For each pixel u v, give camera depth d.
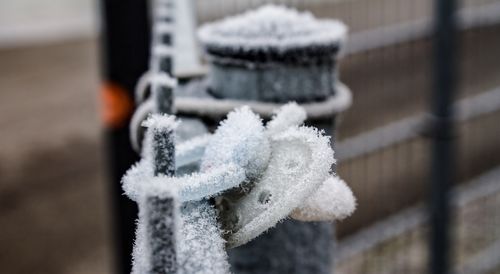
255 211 0.74
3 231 4.91
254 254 1.30
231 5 2.81
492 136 6.25
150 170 0.70
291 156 0.75
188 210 0.70
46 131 7.13
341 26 1.35
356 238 4.15
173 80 0.99
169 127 0.67
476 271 4.28
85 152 6.53
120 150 2.57
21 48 11.12
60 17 13.63
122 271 2.62
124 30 2.52
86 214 5.18
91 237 4.81
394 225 4.31
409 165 5.34
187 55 1.59
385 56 4.92
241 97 1.27
